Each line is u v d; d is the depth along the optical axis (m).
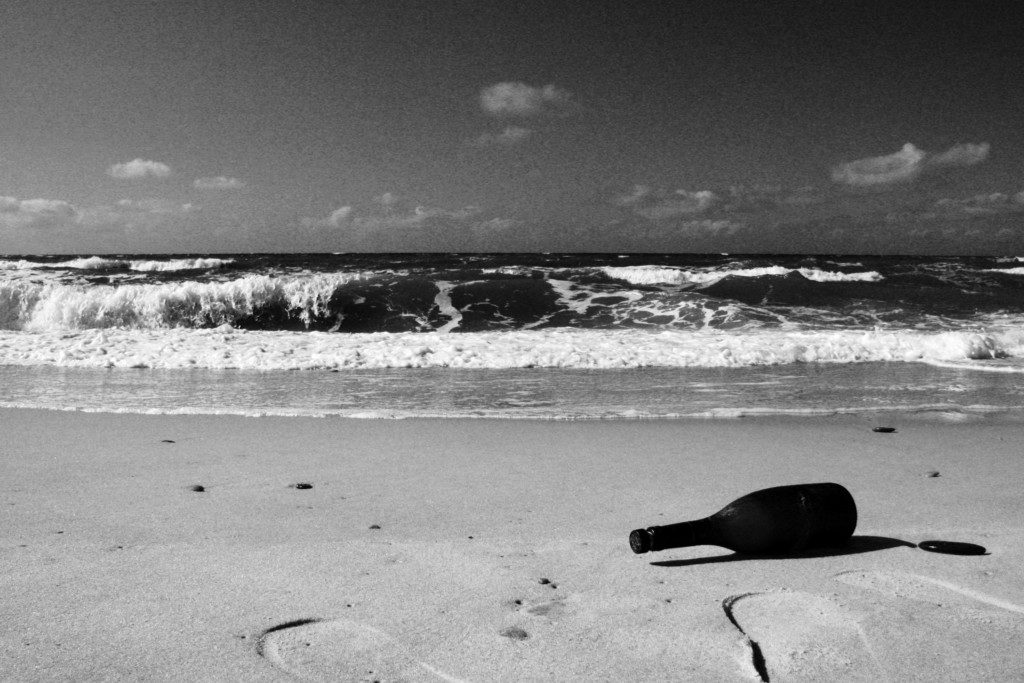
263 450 5.43
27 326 17.17
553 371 10.43
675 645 2.14
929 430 6.36
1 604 2.43
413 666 2.00
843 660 2.06
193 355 11.11
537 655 2.07
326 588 2.59
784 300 20.19
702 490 4.25
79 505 3.83
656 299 18.86
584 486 4.34
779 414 7.16
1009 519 3.61
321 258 46.56
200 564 2.86
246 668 1.98
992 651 2.11
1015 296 22.44
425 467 4.88
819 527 2.99
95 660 2.03
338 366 10.73
